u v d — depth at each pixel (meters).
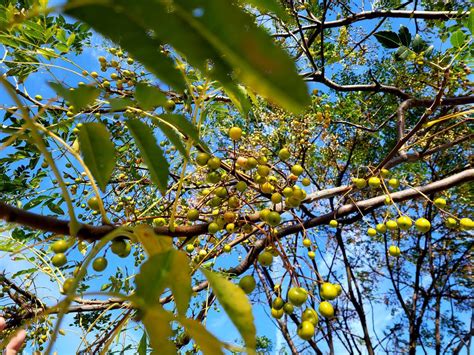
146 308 0.10
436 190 0.42
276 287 0.30
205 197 0.38
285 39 0.87
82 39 0.63
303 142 0.70
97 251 0.13
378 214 1.18
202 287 0.48
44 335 0.50
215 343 0.11
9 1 0.50
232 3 0.07
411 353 1.36
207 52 0.08
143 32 0.08
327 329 1.22
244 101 0.26
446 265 1.47
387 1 0.86
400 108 0.65
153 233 0.15
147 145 0.21
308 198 0.44
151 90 0.18
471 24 0.44
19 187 0.59
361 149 1.20
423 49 0.71
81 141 0.20
